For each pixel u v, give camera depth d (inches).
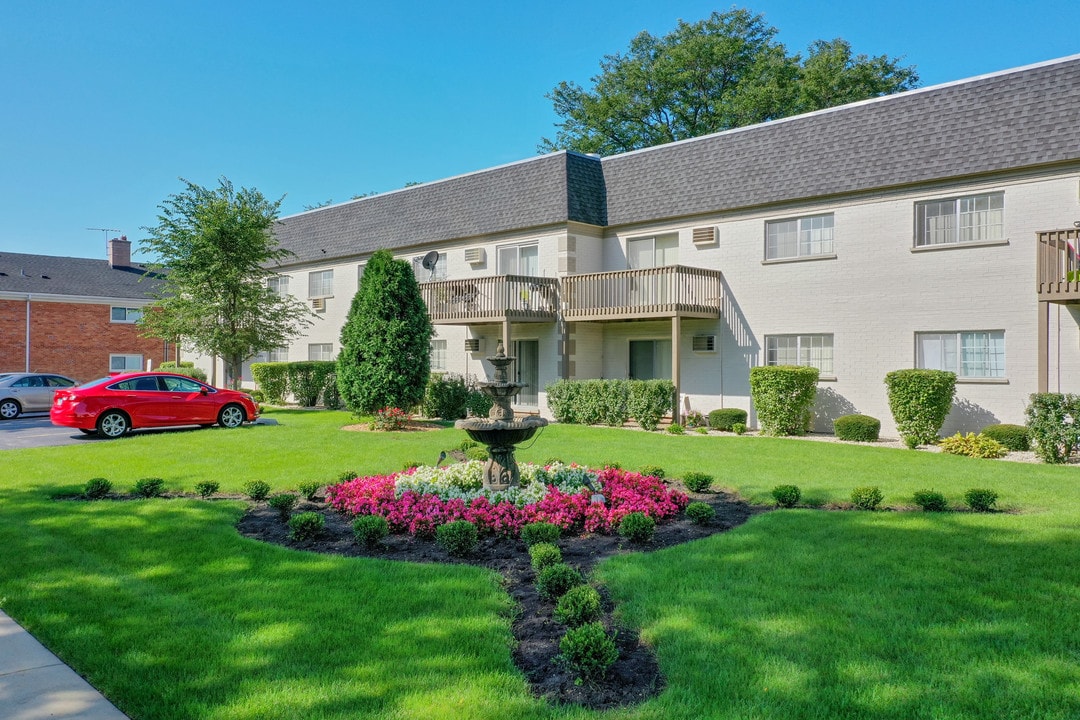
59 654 188.4
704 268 778.8
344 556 277.3
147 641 193.3
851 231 693.9
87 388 692.7
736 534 300.2
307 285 1220.5
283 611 214.2
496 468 369.7
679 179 828.6
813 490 395.5
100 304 1461.6
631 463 501.4
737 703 156.9
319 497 393.1
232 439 643.5
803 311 724.7
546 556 254.2
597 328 901.2
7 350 1359.5
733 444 611.5
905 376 617.0
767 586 231.5
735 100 1397.6
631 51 1610.5
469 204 983.6
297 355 1241.4
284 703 158.4
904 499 374.0
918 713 152.3
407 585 237.6
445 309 918.4
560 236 863.7
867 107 708.0
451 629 199.5
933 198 644.7
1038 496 376.5
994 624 197.6
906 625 197.8
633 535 293.1
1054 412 507.2
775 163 753.6
